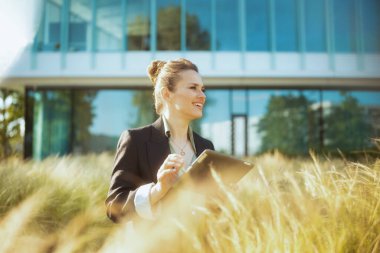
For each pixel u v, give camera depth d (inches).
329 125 616.7
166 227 58.1
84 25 611.2
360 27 602.9
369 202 68.2
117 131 618.2
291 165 176.2
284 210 61.4
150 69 74.2
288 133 613.3
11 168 171.9
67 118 621.3
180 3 613.9
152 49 609.9
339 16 605.9
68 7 611.8
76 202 125.4
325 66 605.9
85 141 617.3
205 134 611.8
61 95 625.0
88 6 613.0
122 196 60.9
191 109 67.0
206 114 614.9
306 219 61.1
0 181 132.6
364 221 64.3
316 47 607.8
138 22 613.0
